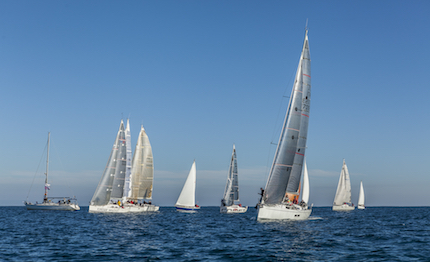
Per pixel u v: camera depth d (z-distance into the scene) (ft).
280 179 160.86
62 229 150.71
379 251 94.07
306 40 170.50
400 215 334.44
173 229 152.25
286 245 103.04
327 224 174.81
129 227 159.94
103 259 83.10
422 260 82.58
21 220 212.84
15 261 80.64
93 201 239.30
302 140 169.48
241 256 86.79
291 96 165.48
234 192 324.19
